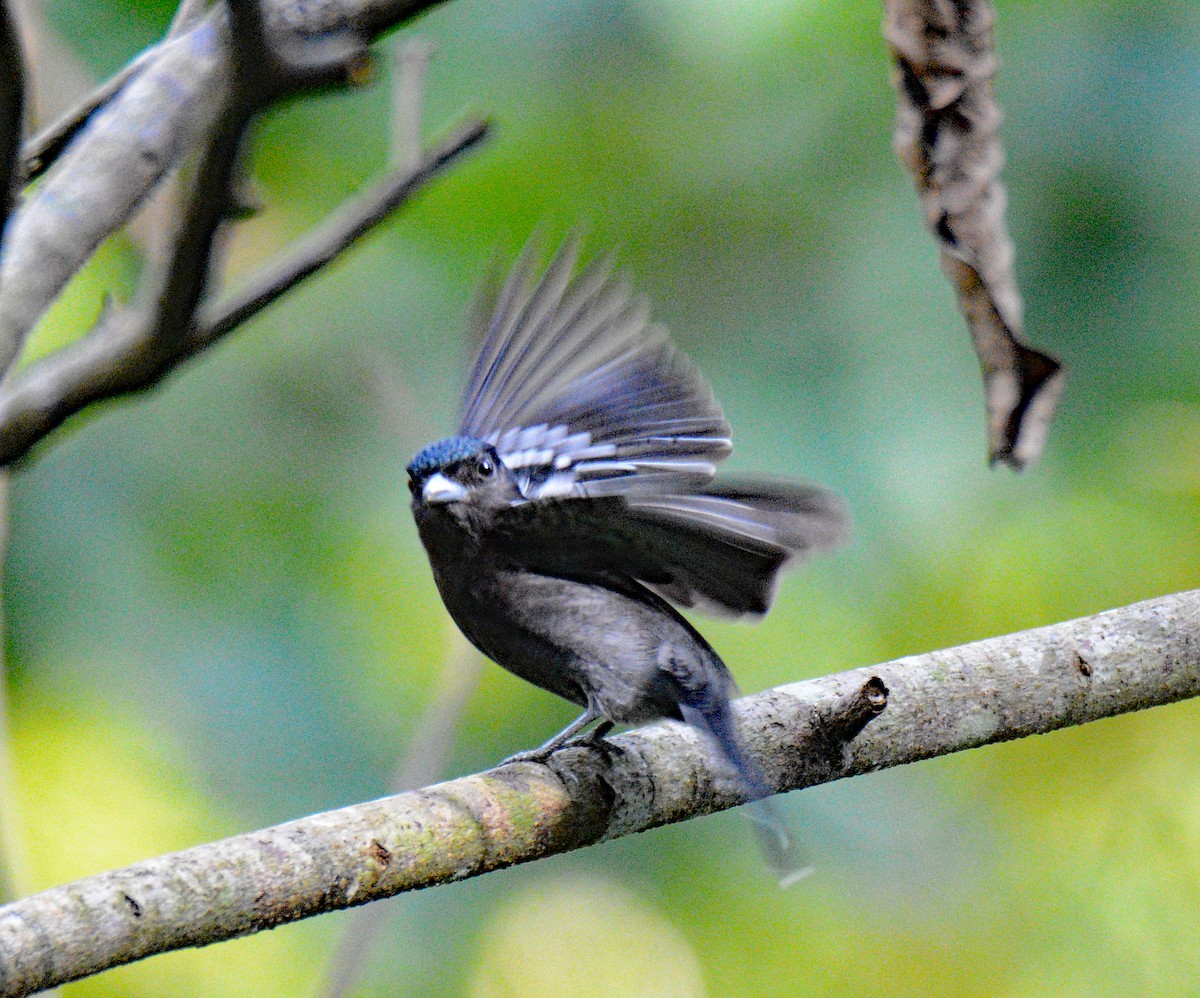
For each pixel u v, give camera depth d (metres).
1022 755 11.40
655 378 7.64
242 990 10.38
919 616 10.67
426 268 11.74
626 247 11.32
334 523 12.44
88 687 11.41
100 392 5.45
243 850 5.94
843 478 10.77
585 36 11.38
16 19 4.51
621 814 6.98
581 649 8.33
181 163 5.77
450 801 6.55
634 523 7.96
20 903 5.48
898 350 10.88
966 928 11.24
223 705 11.83
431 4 5.59
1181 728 11.11
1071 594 10.54
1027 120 10.75
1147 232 10.65
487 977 12.31
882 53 10.78
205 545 12.18
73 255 5.60
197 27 5.82
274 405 12.41
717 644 10.87
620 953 12.26
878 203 11.00
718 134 11.25
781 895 11.91
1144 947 10.67
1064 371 6.64
